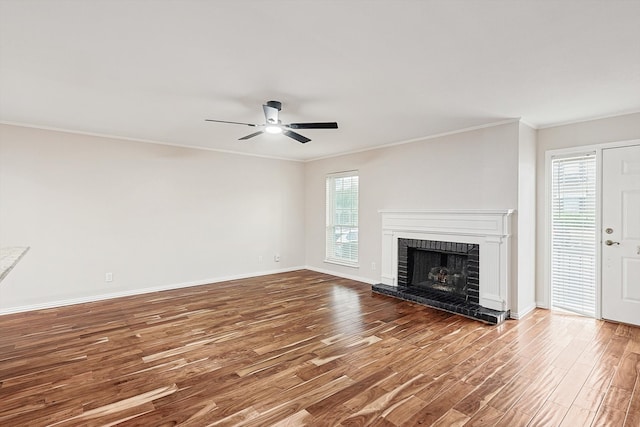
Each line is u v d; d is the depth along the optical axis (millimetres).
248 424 1979
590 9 1764
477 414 2078
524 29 1972
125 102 3316
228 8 1760
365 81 2777
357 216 5887
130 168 4926
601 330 3471
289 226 6730
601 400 2225
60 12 1794
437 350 2990
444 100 3250
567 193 4016
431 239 4617
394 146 5203
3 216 4031
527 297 4059
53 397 2250
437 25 1933
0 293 4004
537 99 3209
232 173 5965
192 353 2934
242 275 6098
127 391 2326
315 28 1968
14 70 2559
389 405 2170
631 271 3586
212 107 3471
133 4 1719
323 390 2344
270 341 3191
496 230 3912
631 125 3557
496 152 4012
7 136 4043
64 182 4410
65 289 4414
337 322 3717
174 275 5340
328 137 4840
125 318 3861
